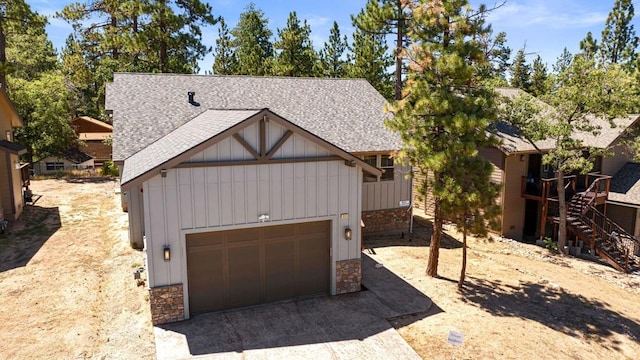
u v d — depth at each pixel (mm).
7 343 9320
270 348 9469
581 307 12672
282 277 11844
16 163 18859
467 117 11641
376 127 18359
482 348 9938
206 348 9375
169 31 32625
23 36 40062
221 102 18266
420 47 12430
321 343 9758
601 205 21750
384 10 26672
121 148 14328
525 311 12055
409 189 18562
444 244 17938
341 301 11945
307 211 11586
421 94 12375
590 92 16578
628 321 12016
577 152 17734
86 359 8891
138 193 14836
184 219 10289
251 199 10891
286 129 10984
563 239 18406
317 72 37594
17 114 21219
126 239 16016
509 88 23234
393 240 17938
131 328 10125
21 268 13328
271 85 20406
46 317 10445
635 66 29984
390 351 9547
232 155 10523
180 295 10484
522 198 20453
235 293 11359
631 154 22734
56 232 16859
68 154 38312
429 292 12820
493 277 14508
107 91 17828
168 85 18969
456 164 12172
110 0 30703
